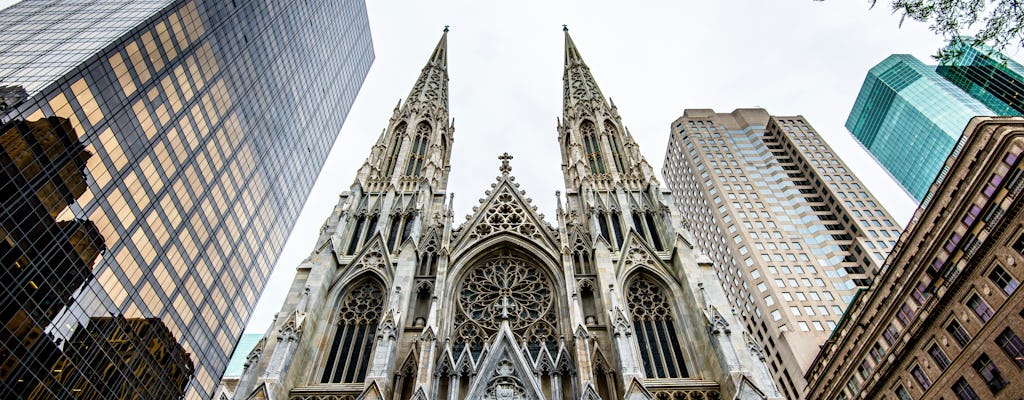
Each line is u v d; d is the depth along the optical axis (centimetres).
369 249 4103
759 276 9200
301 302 3491
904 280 5838
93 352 5450
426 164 5247
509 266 4172
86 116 5134
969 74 8850
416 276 3953
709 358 3303
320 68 11125
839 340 6950
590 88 6806
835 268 9431
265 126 8894
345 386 3181
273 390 2906
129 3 6550
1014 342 3956
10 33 5956
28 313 4581
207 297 7688
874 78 15162
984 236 4709
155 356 6538
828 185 11544
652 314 3678
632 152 5366
